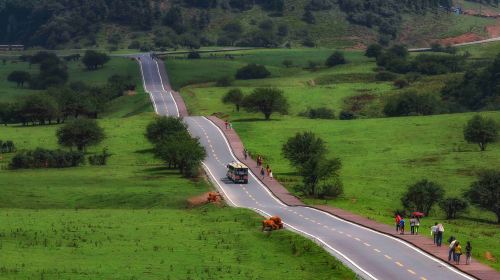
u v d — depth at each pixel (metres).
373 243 99.19
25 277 77.50
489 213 145.00
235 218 118.94
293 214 124.12
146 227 110.75
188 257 90.31
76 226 110.69
